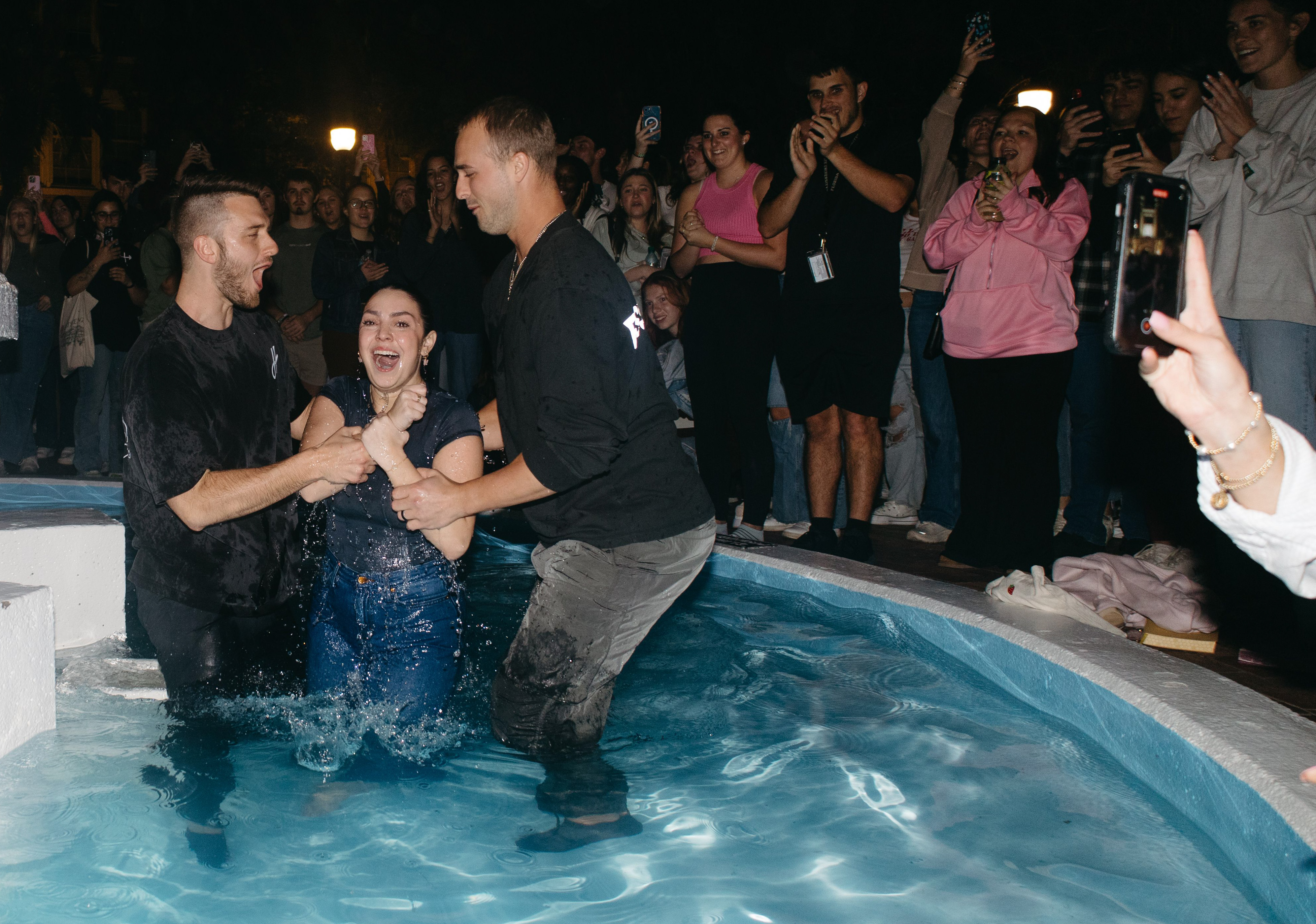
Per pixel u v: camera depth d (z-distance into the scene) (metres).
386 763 2.84
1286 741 2.44
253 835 2.41
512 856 2.32
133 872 2.22
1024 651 3.35
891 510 6.50
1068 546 5.16
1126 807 2.58
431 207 7.11
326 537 3.26
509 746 2.93
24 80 19.42
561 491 2.68
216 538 3.21
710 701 3.33
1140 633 3.90
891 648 3.89
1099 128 5.33
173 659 3.25
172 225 3.22
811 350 5.12
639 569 2.81
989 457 4.88
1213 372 1.24
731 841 2.39
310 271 7.70
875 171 4.91
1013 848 2.36
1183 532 4.67
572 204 6.57
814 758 2.87
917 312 5.70
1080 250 5.10
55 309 7.81
